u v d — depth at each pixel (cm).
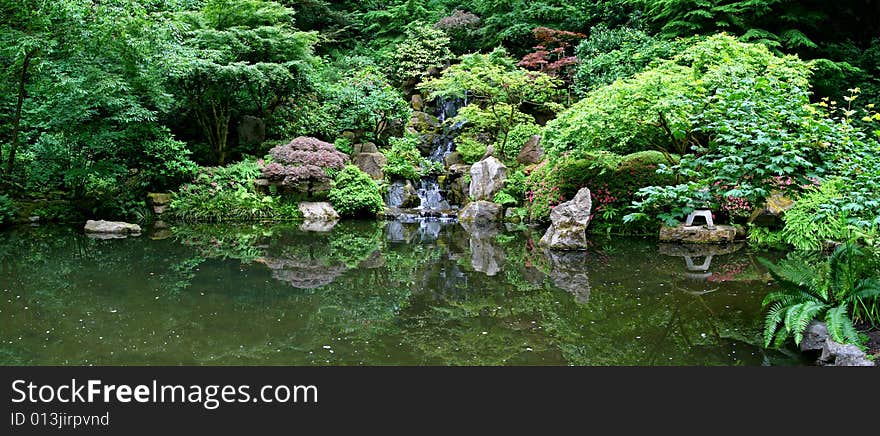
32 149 973
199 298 454
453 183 1247
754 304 433
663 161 829
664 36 1288
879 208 362
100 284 498
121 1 830
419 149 1460
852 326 300
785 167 412
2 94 901
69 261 607
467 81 1322
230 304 436
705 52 806
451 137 1469
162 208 990
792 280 353
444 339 359
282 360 320
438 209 1195
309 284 514
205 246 727
